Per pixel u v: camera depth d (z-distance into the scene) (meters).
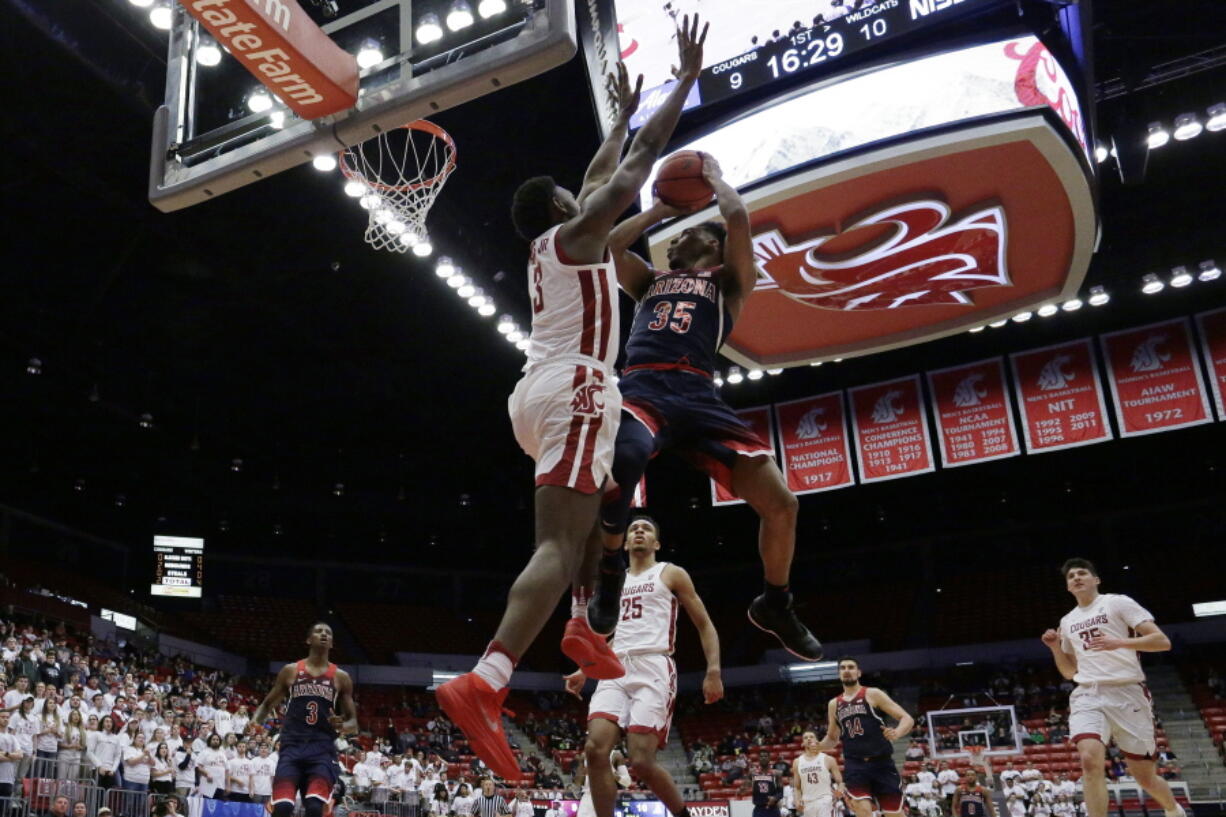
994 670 34.22
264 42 5.98
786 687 37.06
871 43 12.41
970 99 12.51
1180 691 31.33
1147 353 22.95
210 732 17.06
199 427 29.62
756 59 12.88
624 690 6.05
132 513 33.72
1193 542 37.06
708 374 3.58
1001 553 39.56
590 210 3.20
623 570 3.60
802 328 18.30
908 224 14.55
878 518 39.44
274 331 24.97
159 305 23.39
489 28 6.23
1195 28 18.05
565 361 3.08
